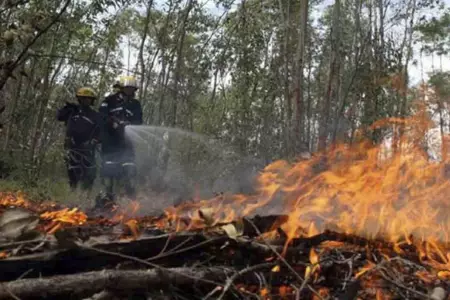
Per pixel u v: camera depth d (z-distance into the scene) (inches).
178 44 743.7
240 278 91.5
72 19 466.0
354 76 726.5
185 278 86.7
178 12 721.6
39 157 447.8
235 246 98.0
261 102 727.1
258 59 718.5
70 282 80.0
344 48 761.6
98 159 346.9
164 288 85.6
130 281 82.7
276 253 92.4
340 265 97.9
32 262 87.9
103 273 82.1
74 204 281.3
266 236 105.0
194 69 727.7
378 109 717.9
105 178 326.6
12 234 95.7
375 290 94.6
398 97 735.7
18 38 149.0
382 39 748.0
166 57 685.9
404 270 103.0
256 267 91.4
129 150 322.7
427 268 105.9
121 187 322.3
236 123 700.7
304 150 581.9
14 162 369.4
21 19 154.9
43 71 528.4
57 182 399.9
